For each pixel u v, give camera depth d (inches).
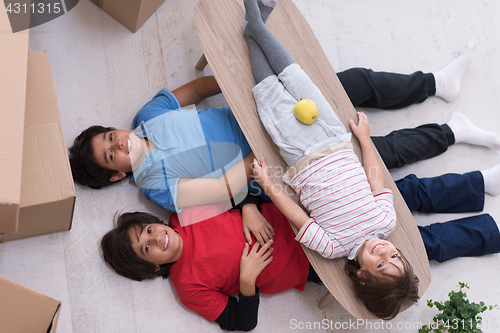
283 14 58.7
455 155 70.9
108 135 58.4
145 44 69.2
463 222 65.2
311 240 51.8
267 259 59.2
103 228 63.1
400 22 75.0
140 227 57.1
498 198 69.2
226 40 56.6
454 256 64.5
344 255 53.3
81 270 61.1
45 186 48.9
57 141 50.2
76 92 65.9
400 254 53.2
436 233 64.0
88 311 60.2
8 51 43.1
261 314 64.3
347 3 74.6
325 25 73.4
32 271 59.7
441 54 74.4
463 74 73.0
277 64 55.1
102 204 63.8
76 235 62.0
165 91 64.1
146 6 64.5
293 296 65.7
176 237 58.7
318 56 58.2
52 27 66.9
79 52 67.1
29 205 48.3
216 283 59.2
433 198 65.4
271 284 61.4
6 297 39.4
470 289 67.0
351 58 73.0
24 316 39.4
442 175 66.6
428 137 66.7
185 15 70.9
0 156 40.0
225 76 55.7
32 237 60.6
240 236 59.6
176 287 60.2
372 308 51.6
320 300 65.2
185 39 70.4
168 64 69.2
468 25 75.4
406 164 69.1
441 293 66.7
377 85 66.7
